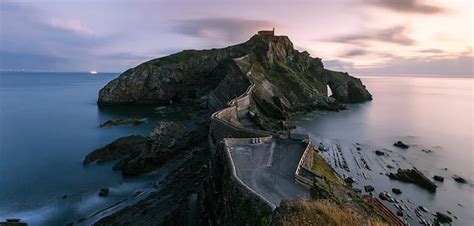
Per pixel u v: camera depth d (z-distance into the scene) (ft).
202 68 478.59
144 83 467.11
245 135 154.20
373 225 62.03
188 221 106.63
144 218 123.44
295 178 86.17
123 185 169.37
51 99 566.77
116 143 220.64
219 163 106.83
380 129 322.96
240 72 370.73
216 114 209.87
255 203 68.44
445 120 394.11
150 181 173.17
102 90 474.08
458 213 146.92
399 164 211.82
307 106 415.64
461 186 177.88
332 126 327.88
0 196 155.94
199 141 223.71
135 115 375.04
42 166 198.80
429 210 148.36
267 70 447.42
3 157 216.33
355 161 214.28
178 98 450.30
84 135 280.72
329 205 61.72
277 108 338.54
